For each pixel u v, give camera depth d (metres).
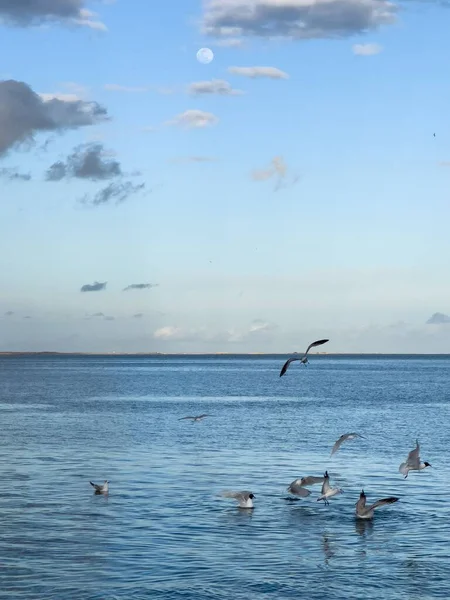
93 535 36.12
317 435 77.31
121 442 69.69
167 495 45.06
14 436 74.12
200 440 71.88
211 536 36.28
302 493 41.53
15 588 29.14
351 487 48.50
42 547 34.19
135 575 30.75
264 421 92.69
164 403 124.88
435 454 63.69
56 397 138.50
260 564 32.34
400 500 44.56
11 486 47.44
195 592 28.97
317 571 31.52
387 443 71.31
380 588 29.75
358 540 35.94
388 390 172.38
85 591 28.91
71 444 68.06
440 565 32.38
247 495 41.94
